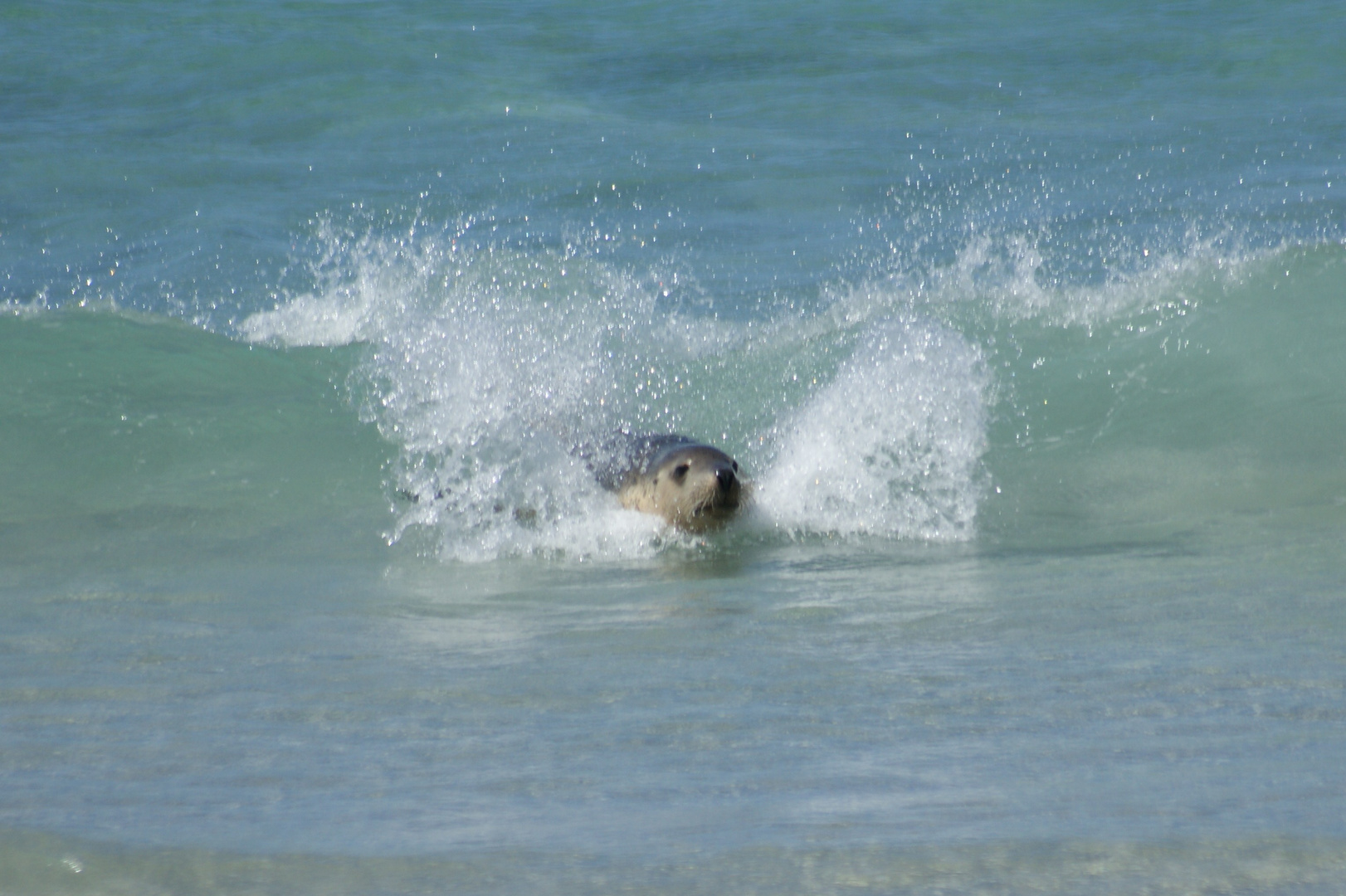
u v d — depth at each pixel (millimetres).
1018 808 12531
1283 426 33500
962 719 15594
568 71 86188
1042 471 32312
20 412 36156
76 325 41625
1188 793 12742
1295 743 14203
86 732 15859
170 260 56125
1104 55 86500
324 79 83438
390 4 100938
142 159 71250
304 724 16062
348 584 25234
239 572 26375
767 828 12250
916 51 88562
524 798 13266
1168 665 17625
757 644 19859
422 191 65250
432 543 28891
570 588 24766
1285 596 21562
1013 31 92875
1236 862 11109
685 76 84375
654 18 97500
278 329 46656
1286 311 37750
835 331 40094
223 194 65688
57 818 12820
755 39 92000
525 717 16234
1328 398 34375
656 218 59469
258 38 90500
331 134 75625
